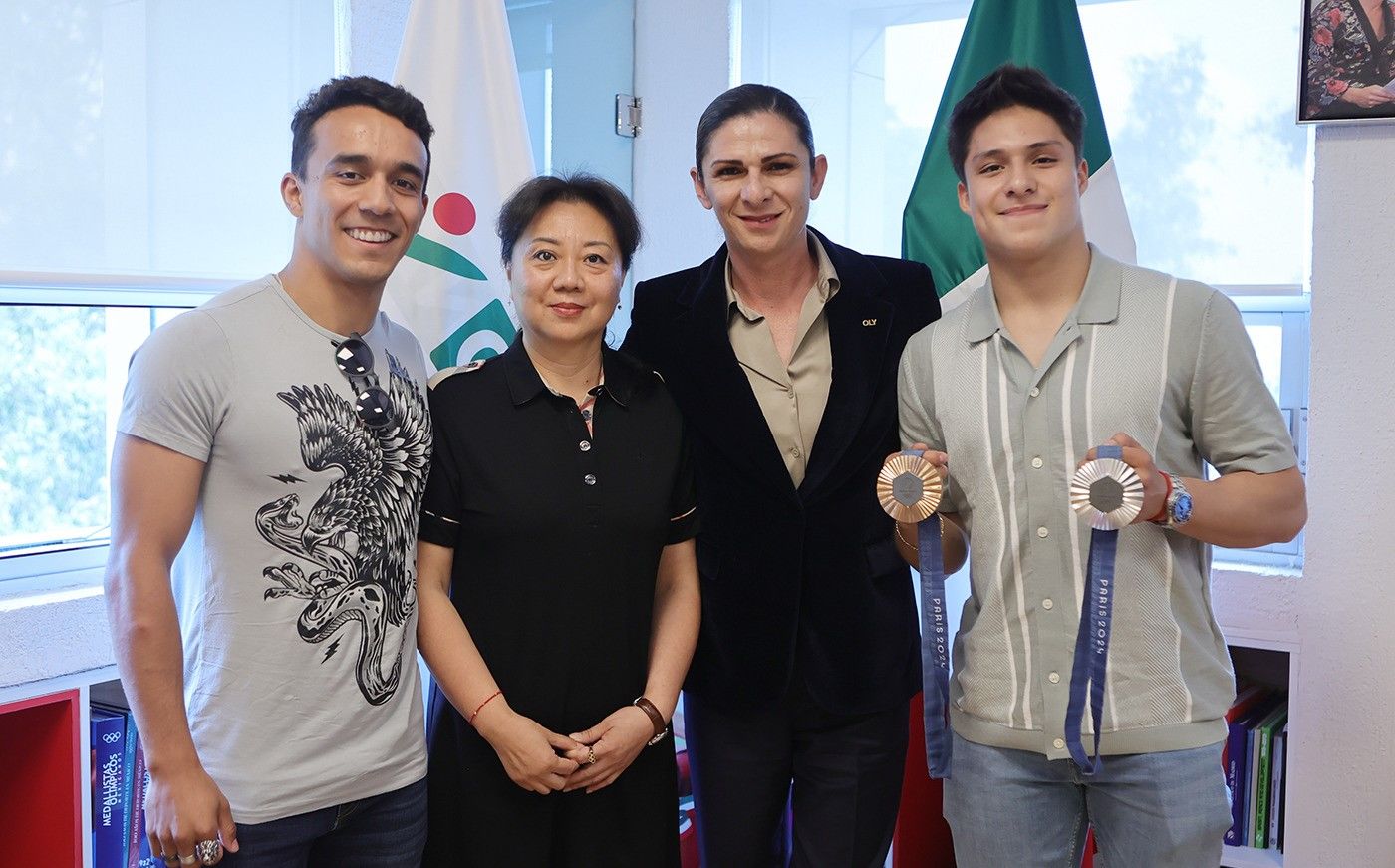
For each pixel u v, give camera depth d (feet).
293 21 7.95
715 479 5.95
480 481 5.41
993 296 5.29
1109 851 5.10
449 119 7.79
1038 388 5.02
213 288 7.34
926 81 9.59
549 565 5.39
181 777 4.48
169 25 7.26
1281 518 4.86
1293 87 8.31
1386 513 7.39
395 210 4.92
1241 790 8.13
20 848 6.84
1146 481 4.51
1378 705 7.47
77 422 7.38
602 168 10.28
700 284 6.28
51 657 6.52
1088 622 4.79
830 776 6.09
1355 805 7.55
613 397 5.65
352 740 4.88
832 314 6.04
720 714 6.11
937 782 8.41
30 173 6.64
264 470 4.65
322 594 4.77
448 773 5.54
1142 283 5.03
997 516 5.10
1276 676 8.96
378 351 5.16
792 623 5.87
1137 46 8.81
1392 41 7.18
